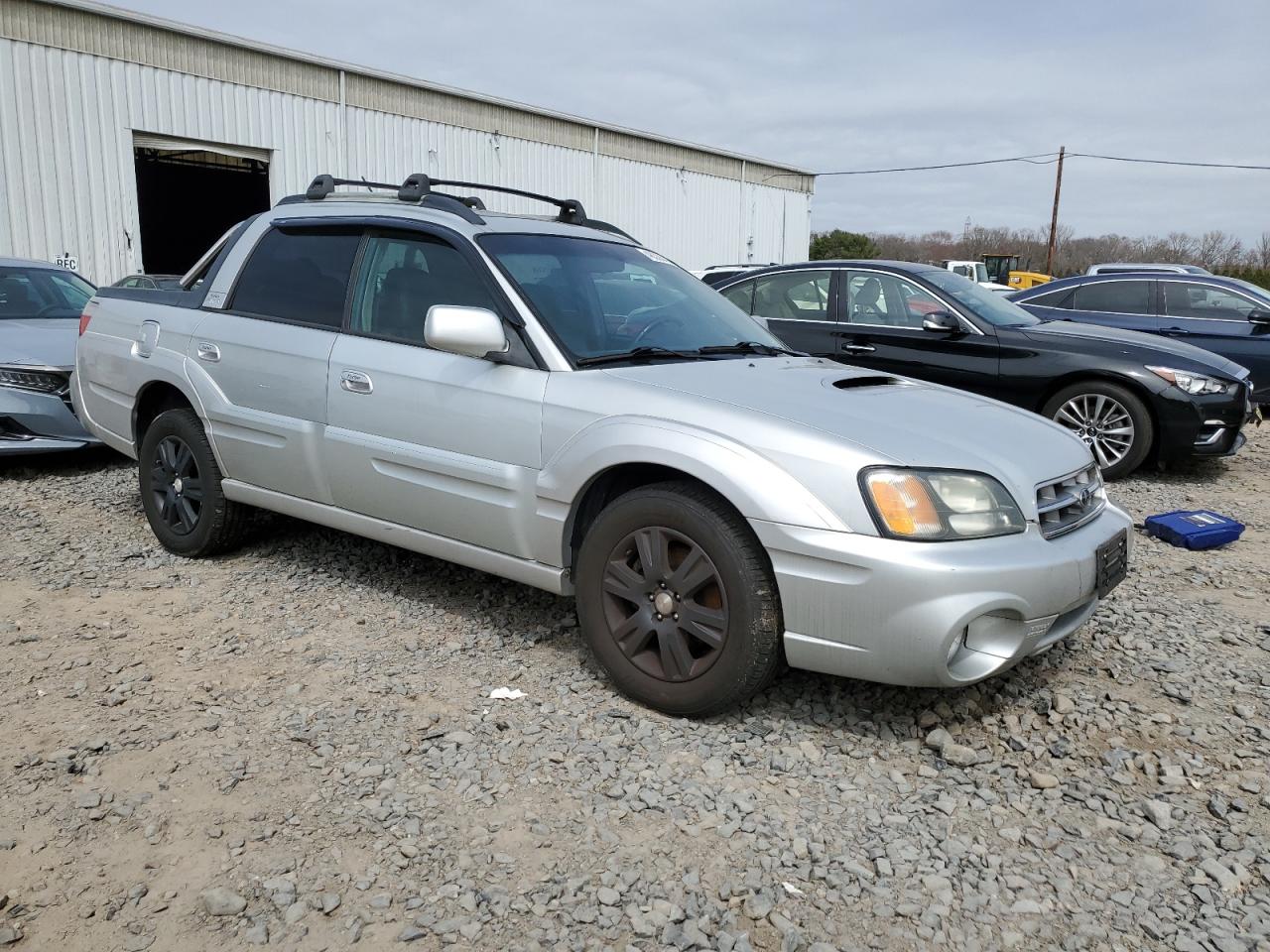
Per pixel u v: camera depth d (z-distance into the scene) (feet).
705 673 9.95
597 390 10.73
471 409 11.51
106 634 12.31
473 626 12.86
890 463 9.26
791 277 25.57
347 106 62.80
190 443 14.75
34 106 48.19
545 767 9.34
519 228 12.96
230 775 9.03
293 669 11.40
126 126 51.90
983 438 10.33
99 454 23.45
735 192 96.94
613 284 12.99
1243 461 26.09
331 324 13.26
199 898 7.40
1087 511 10.87
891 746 10.00
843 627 9.23
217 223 86.84
